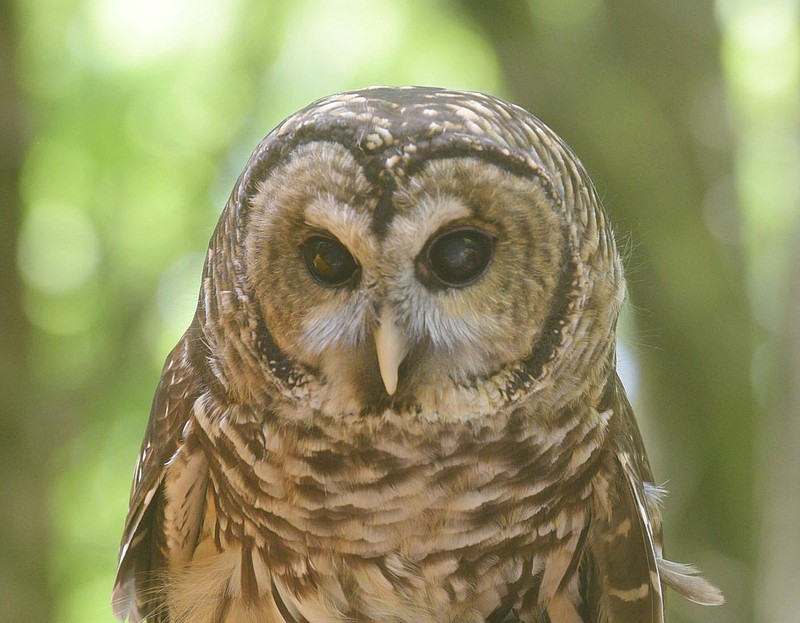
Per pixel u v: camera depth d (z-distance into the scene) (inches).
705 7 684.1
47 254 778.2
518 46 631.2
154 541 298.8
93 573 740.0
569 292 253.0
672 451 649.6
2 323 526.0
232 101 832.3
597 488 273.6
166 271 788.6
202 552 293.6
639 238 621.0
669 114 653.3
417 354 247.1
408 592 271.6
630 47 661.9
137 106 801.6
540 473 263.7
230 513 278.7
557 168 254.4
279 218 244.4
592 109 622.5
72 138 784.3
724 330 639.8
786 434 515.5
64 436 671.1
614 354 274.7
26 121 540.4
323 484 263.1
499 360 251.3
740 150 748.6
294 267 247.0
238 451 267.4
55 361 740.0
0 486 511.5
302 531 268.4
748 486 634.8
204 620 288.2
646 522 272.1
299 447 261.1
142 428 755.4
